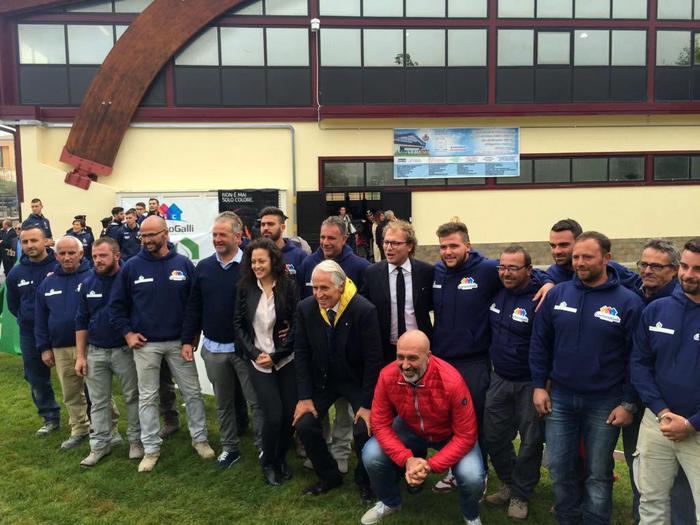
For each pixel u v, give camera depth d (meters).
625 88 15.98
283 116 14.85
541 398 3.16
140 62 14.01
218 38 14.60
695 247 2.54
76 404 4.62
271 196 14.52
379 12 15.12
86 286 4.28
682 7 16.00
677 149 16.20
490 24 15.41
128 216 10.05
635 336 2.84
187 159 14.57
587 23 15.67
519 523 3.43
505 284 3.38
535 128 15.73
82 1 14.02
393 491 3.48
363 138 15.21
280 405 3.80
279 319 3.84
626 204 16.17
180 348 4.29
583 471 3.31
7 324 6.49
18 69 13.98
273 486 3.92
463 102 15.53
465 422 3.22
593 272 2.94
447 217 15.61
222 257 4.12
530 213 15.88
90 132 13.88
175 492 3.84
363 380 3.67
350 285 3.67
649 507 2.84
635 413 3.11
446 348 3.66
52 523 3.48
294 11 14.87
